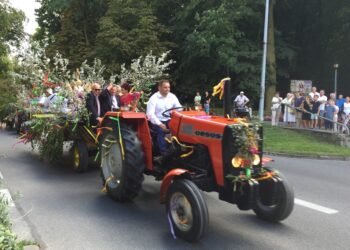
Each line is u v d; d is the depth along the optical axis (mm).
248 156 5344
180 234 5391
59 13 32781
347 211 6766
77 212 6461
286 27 32406
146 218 6215
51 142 10094
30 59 10797
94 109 9023
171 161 6582
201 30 26344
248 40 27078
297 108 18375
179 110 6766
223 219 6238
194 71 29422
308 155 13133
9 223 4602
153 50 27094
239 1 25375
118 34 27125
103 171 7426
